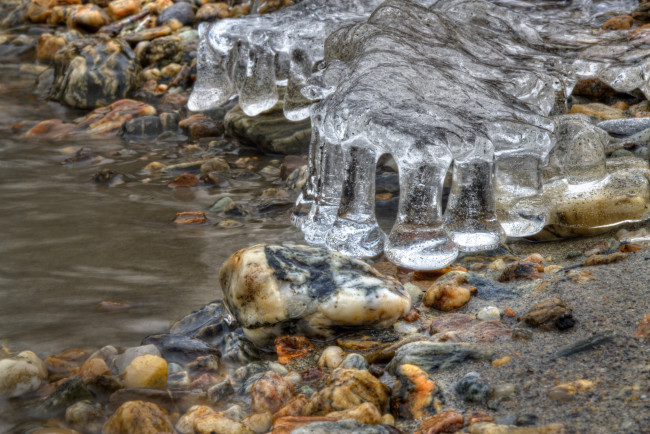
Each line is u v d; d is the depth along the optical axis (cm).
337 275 246
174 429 192
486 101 294
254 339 243
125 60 648
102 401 209
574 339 211
